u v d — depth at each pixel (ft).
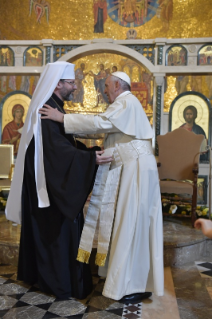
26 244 9.78
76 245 9.31
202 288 10.24
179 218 18.08
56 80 9.45
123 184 9.10
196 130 22.90
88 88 25.44
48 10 25.40
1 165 20.04
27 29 25.64
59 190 8.76
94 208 9.23
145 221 9.02
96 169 8.87
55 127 9.20
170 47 20.63
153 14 24.72
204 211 17.15
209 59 20.34
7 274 11.00
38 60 21.42
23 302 8.91
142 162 9.18
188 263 12.71
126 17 24.88
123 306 8.86
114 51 20.83
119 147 9.38
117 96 9.84
